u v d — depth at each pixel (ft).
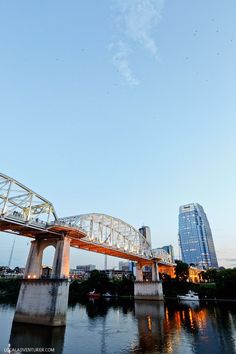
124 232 317.22
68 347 120.57
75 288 510.58
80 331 158.51
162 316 219.82
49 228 178.91
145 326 175.73
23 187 168.76
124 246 308.60
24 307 175.73
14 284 448.24
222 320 189.78
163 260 453.17
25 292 180.96
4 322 179.32
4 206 151.74
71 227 184.65
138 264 419.95
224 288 360.89
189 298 376.48
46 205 192.13
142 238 379.35
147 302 357.41
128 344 126.00
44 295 171.83
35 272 190.49
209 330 156.04
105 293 494.18
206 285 439.63
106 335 147.74
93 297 472.03
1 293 431.02
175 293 425.28
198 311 243.81
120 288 488.44
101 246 249.14
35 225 170.71
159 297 374.84
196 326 169.58
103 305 329.93
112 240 276.00
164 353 109.91
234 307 264.93
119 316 226.99
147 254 388.16
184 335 144.15
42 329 154.40
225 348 116.47
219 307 271.08
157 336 143.23
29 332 146.72
